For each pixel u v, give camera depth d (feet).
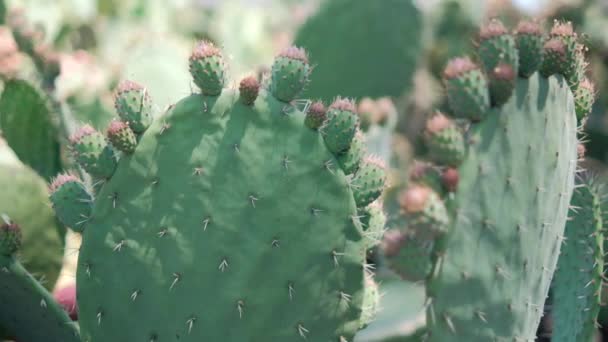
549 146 4.81
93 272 4.92
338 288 4.90
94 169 4.88
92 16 9.71
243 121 4.84
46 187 5.98
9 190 5.87
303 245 4.85
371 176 5.02
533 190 4.73
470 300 4.59
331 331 4.93
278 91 4.85
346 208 4.88
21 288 5.02
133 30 9.61
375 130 7.55
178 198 4.84
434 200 4.43
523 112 4.69
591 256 5.41
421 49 9.02
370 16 8.84
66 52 9.07
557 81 4.85
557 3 9.96
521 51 4.72
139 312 4.88
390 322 6.31
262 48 11.12
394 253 4.49
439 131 4.53
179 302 4.85
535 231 4.77
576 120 5.13
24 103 6.10
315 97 8.95
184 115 4.86
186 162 4.84
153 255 4.85
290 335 4.88
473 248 4.57
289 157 4.83
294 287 4.85
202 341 4.85
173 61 7.55
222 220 4.82
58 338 5.20
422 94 9.62
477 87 4.57
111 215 4.89
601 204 5.82
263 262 4.83
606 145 10.75
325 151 4.85
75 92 7.06
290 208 4.83
